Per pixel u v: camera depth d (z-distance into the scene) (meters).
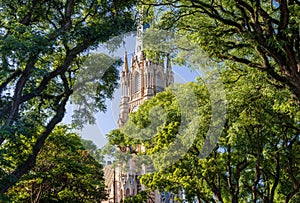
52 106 19.84
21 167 16.17
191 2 18.11
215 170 25.44
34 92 16.20
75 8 18.89
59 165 28.53
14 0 16.95
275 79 17.52
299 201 26.86
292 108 18.41
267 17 16.78
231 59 18.55
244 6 16.59
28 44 13.67
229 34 18.92
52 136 27.92
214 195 28.09
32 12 17.34
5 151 14.46
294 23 16.41
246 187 30.88
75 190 34.12
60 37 15.81
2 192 14.64
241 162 26.91
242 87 19.28
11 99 15.44
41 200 32.78
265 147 25.36
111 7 17.78
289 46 16.19
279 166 25.98
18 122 14.55
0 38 13.66
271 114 20.55
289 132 24.78
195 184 26.30
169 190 27.97
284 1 15.43
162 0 19.05
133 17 18.20
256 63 17.78
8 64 14.54
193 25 19.30
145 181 28.22
